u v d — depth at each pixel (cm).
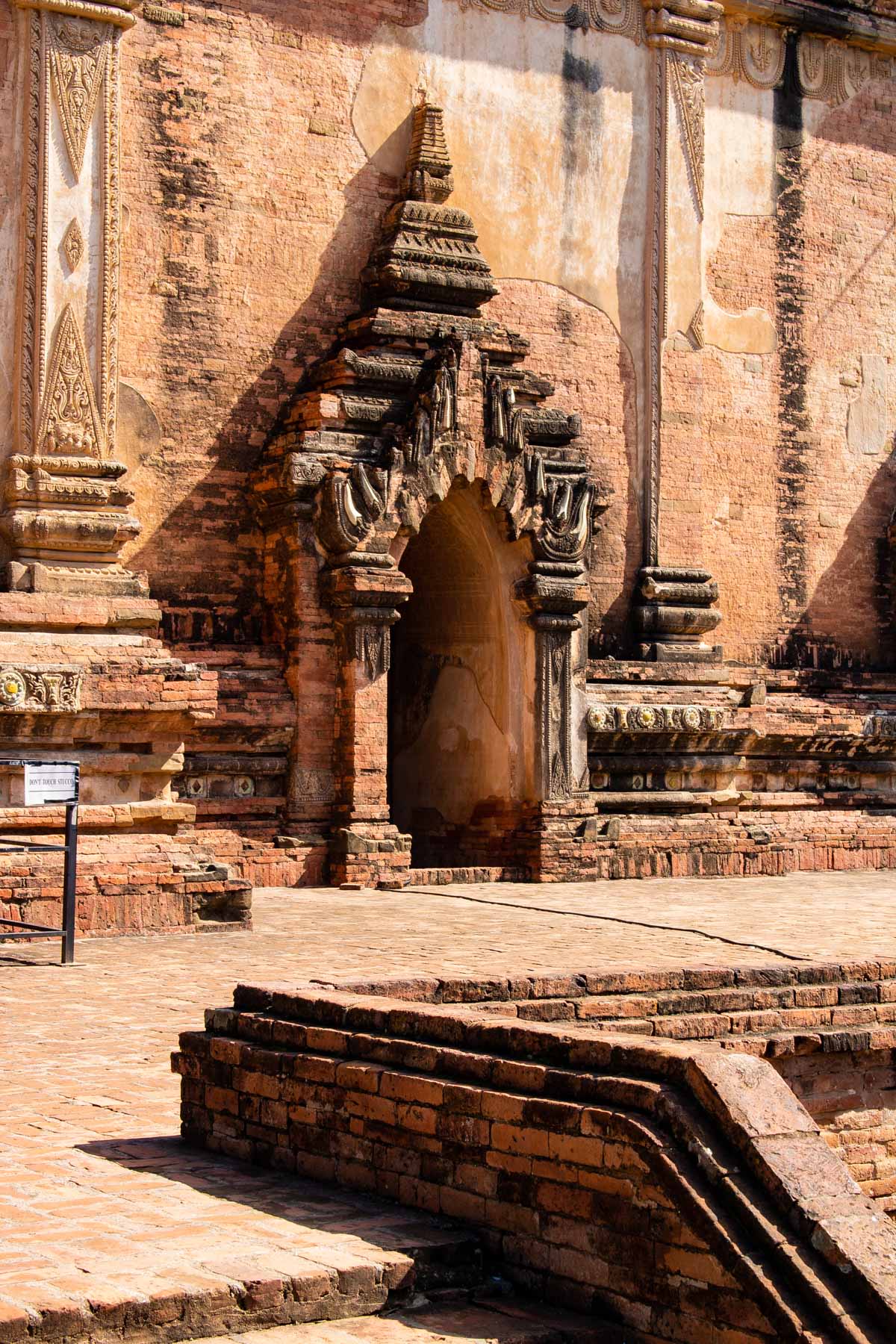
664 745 2184
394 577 1938
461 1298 643
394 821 2234
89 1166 749
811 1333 560
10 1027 1052
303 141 2056
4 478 1788
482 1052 711
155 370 1955
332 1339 585
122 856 1526
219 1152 792
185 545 1967
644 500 2308
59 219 1794
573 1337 607
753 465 2433
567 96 2258
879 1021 1009
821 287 2505
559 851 2056
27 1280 576
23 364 1784
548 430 2098
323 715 1944
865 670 2527
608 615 2275
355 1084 734
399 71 2131
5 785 1559
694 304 2345
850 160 2542
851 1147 938
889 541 2556
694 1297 595
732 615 2411
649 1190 614
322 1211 691
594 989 961
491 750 2116
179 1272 592
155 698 1611
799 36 2489
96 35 1819
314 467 1936
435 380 1989
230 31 2009
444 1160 692
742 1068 632
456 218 2103
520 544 2066
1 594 1666
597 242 2281
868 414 2548
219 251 1995
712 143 2406
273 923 1588
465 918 1639
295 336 2045
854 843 2333
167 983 1220
